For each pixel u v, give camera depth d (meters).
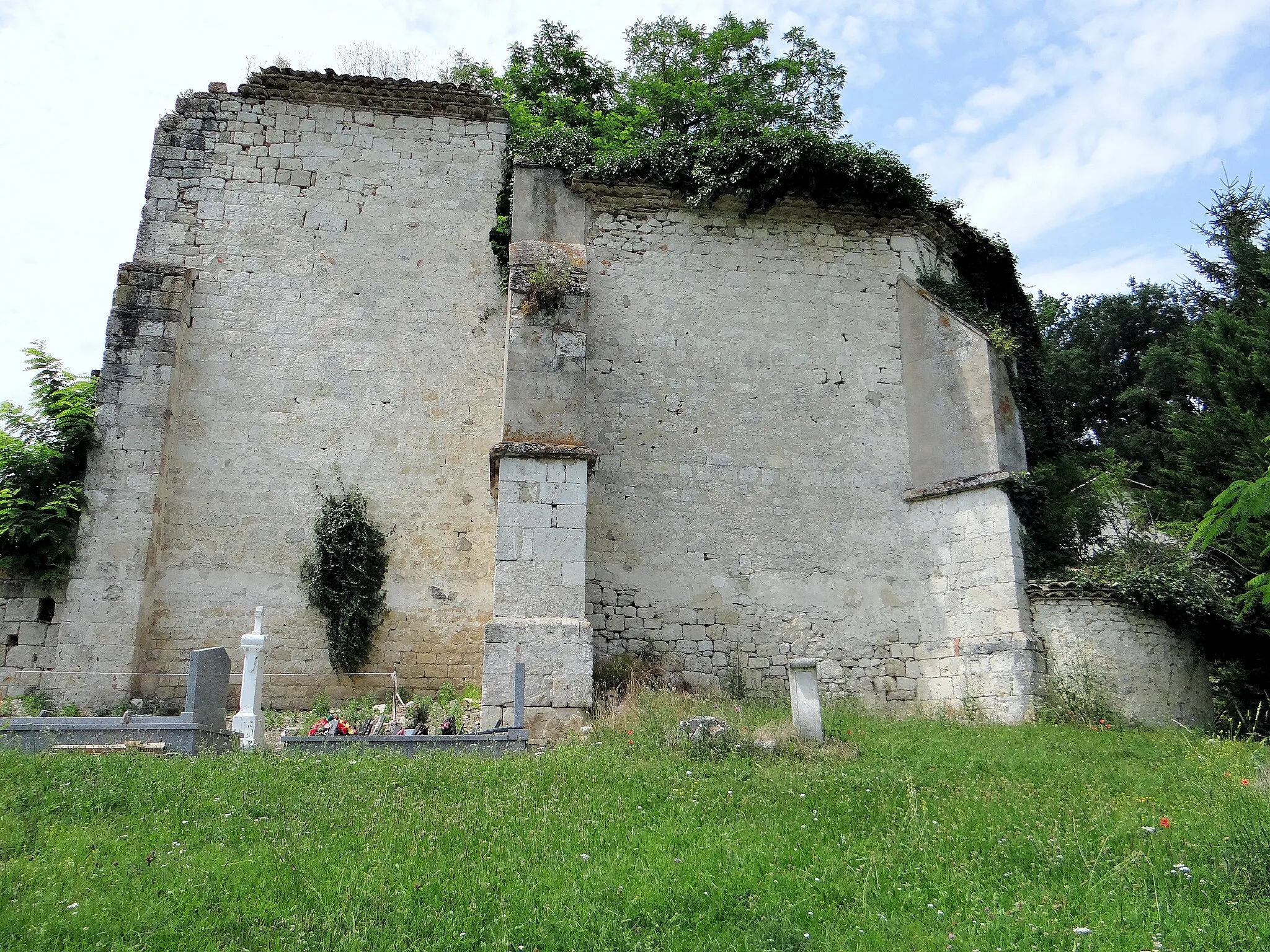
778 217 16.81
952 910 6.17
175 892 6.10
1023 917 5.95
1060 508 15.53
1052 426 17.41
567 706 12.22
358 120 17.11
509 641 12.39
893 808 8.12
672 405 15.61
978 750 10.61
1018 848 7.12
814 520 15.47
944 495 15.34
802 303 16.45
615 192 16.31
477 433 16.06
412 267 16.58
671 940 5.79
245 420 15.45
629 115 22.30
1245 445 16.94
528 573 12.78
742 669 14.62
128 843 6.94
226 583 14.78
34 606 13.76
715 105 22.11
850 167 16.33
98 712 13.41
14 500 13.73
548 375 13.71
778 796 8.49
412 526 15.52
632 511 15.02
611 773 9.14
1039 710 13.55
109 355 14.84
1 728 9.96
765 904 6.21
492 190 17.16
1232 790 8.42
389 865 6.67
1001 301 18.00
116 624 13.84
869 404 16.14
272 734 13.09
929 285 17.00
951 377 15.85
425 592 15.29
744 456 15.58
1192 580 14.47
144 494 14.39
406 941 5.70
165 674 14.13
